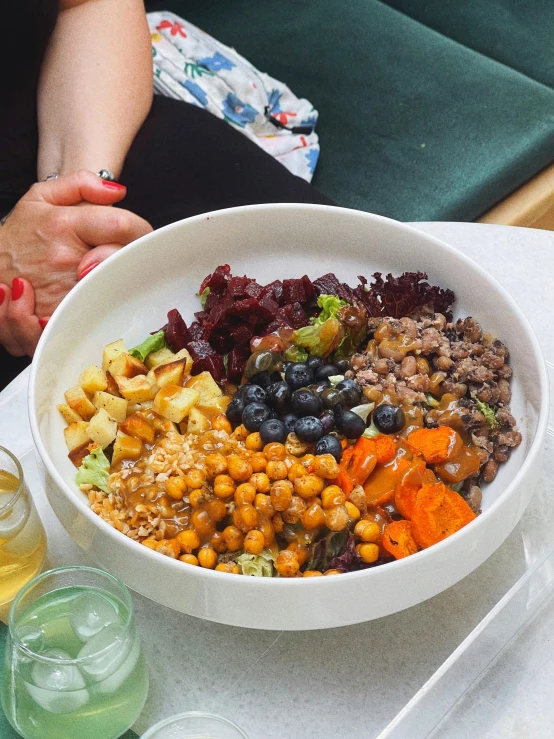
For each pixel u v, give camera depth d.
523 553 0.44
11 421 0.50
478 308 0.49
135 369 0.49
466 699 0.39
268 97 0.91
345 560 0.40
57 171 0.72
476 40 1.01
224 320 0.51
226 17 1.03
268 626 0.38
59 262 0.65
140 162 0.76
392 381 0.47
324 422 0.45
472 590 0.42
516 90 0.94
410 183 0.87
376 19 1.02
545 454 0.47
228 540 0.41
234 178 0.76
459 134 0.90
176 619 0.42
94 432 0.45
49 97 0.75
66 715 0.34
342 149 0.91
